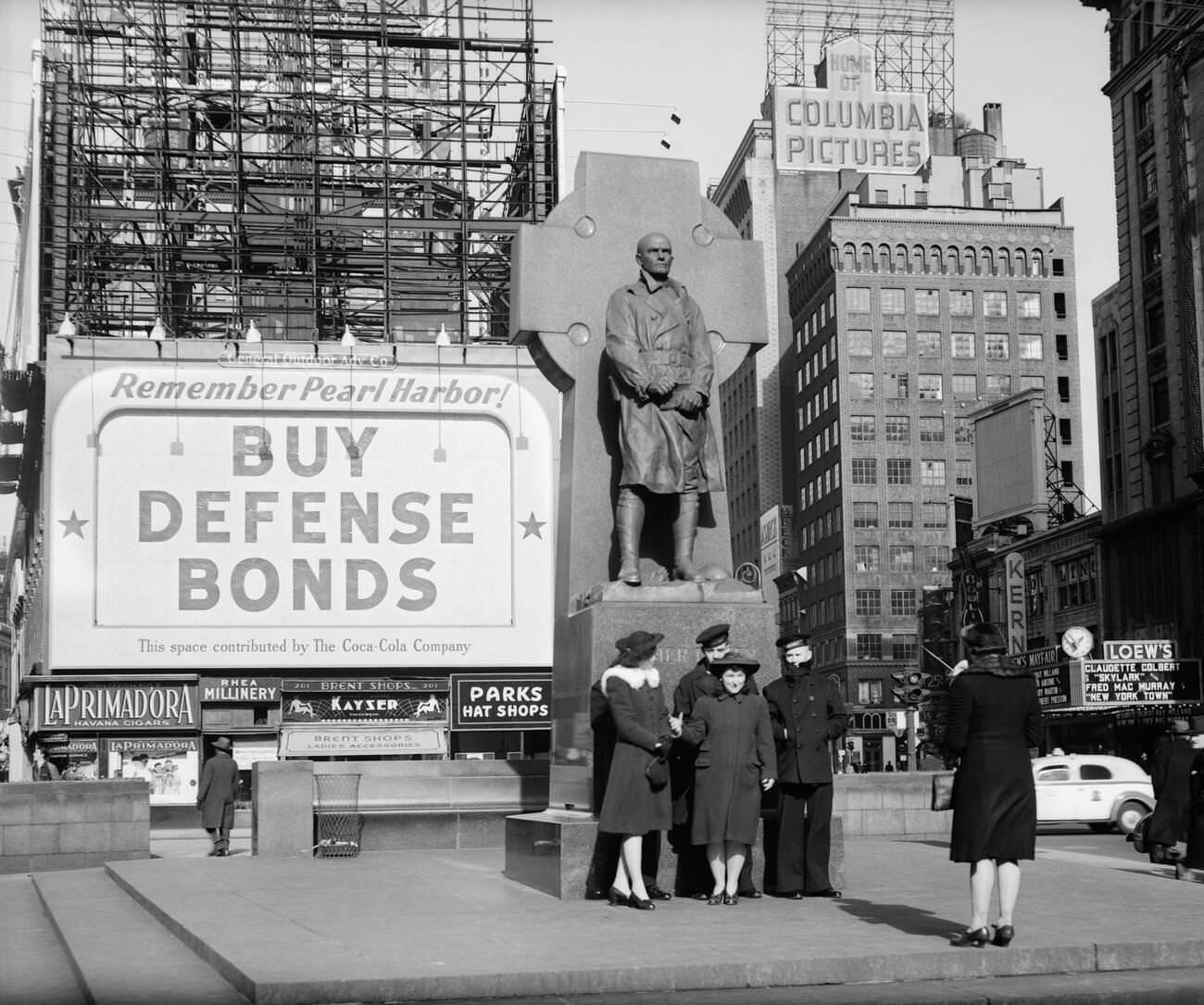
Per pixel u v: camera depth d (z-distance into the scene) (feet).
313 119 173.27
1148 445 203.10
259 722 149.79
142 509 148.25
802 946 31.99
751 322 51.26
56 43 170.50
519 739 159.53
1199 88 192.34
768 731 39.09
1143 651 181.98
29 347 161.38
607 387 48.80
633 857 38.52
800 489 418.51
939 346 384.47
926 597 312.09
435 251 187.11
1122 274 213.05
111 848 73.46
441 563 152.56
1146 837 65.72
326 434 151.94
